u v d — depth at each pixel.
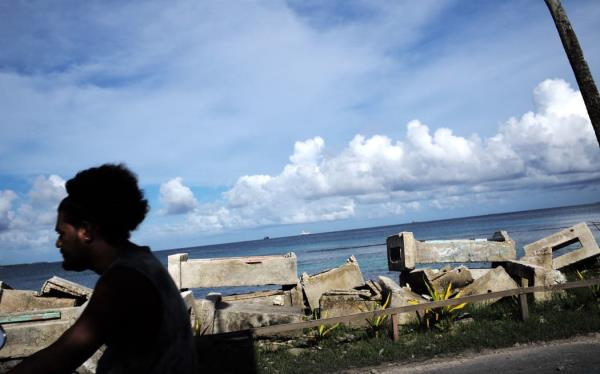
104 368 1.28
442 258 10.08
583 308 7.95
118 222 1.38
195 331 7.20
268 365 6.46
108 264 1.38
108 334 1.20
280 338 7.73
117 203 1.38
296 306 9.12
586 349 6.09
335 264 49.03
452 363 6.07
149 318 1.25
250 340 6.45
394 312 7.18
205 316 7.96
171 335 1.31
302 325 6.74
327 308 8.36
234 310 8.08
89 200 1.36
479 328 7.33
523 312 7.47
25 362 1.13
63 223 1.39
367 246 89.88
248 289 22.81
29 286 67.12
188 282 8.68
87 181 1.38
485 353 6.39
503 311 8.12
